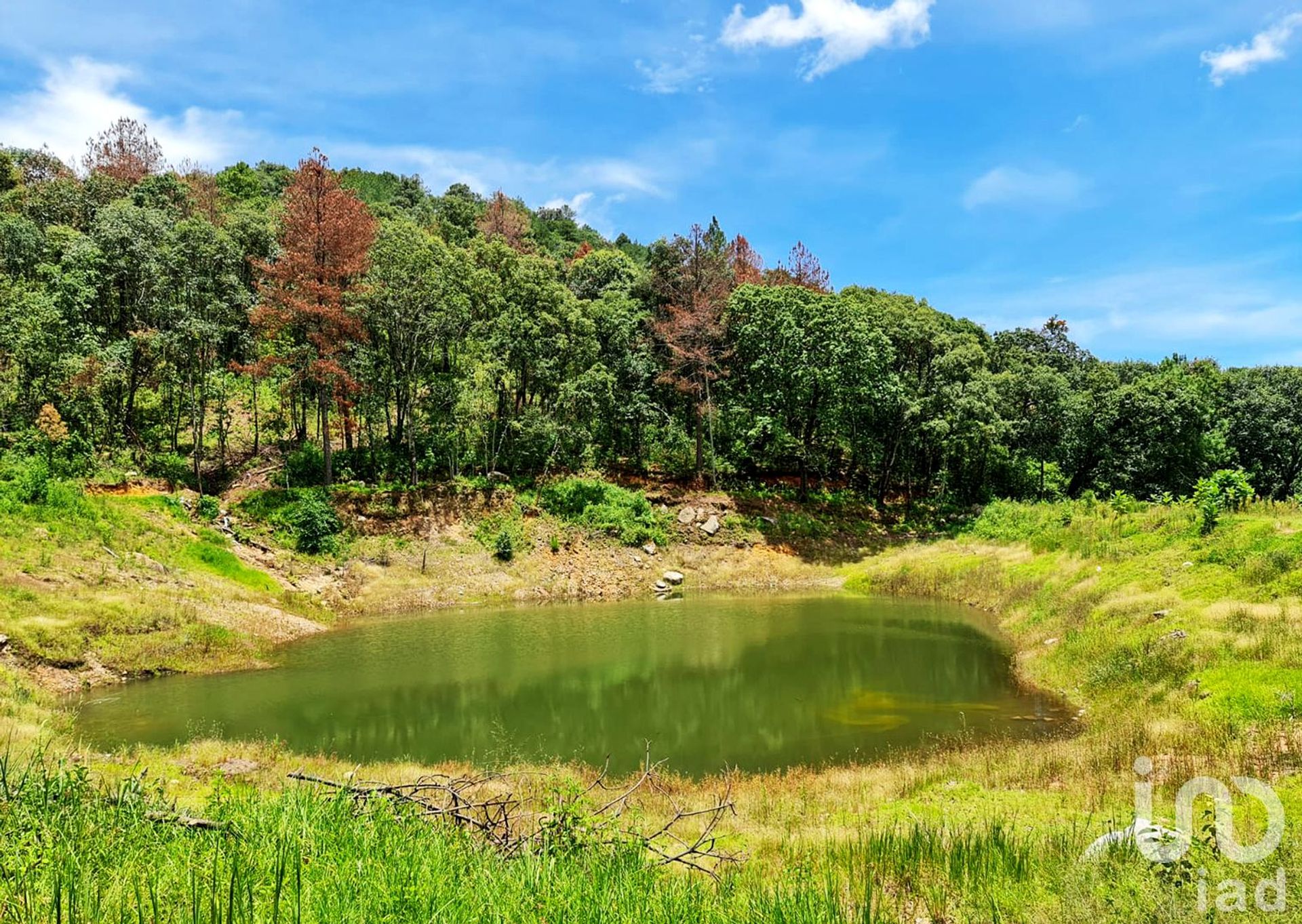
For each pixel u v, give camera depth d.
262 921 4.76
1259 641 16.16
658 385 50.03
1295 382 55.03
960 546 41.91
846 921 6.00
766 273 60.16
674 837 9.46
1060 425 51.44
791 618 31.80
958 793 11.84
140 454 37.75
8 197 51.16
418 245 40.75
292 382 39.56
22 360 34.19
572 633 28.95
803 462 49.06
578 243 99.62
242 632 25.98
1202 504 26.55
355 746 16.19
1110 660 18.94
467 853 6.56
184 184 55.97
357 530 37.56
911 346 51.97
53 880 4.91
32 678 19.73
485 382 41.44
